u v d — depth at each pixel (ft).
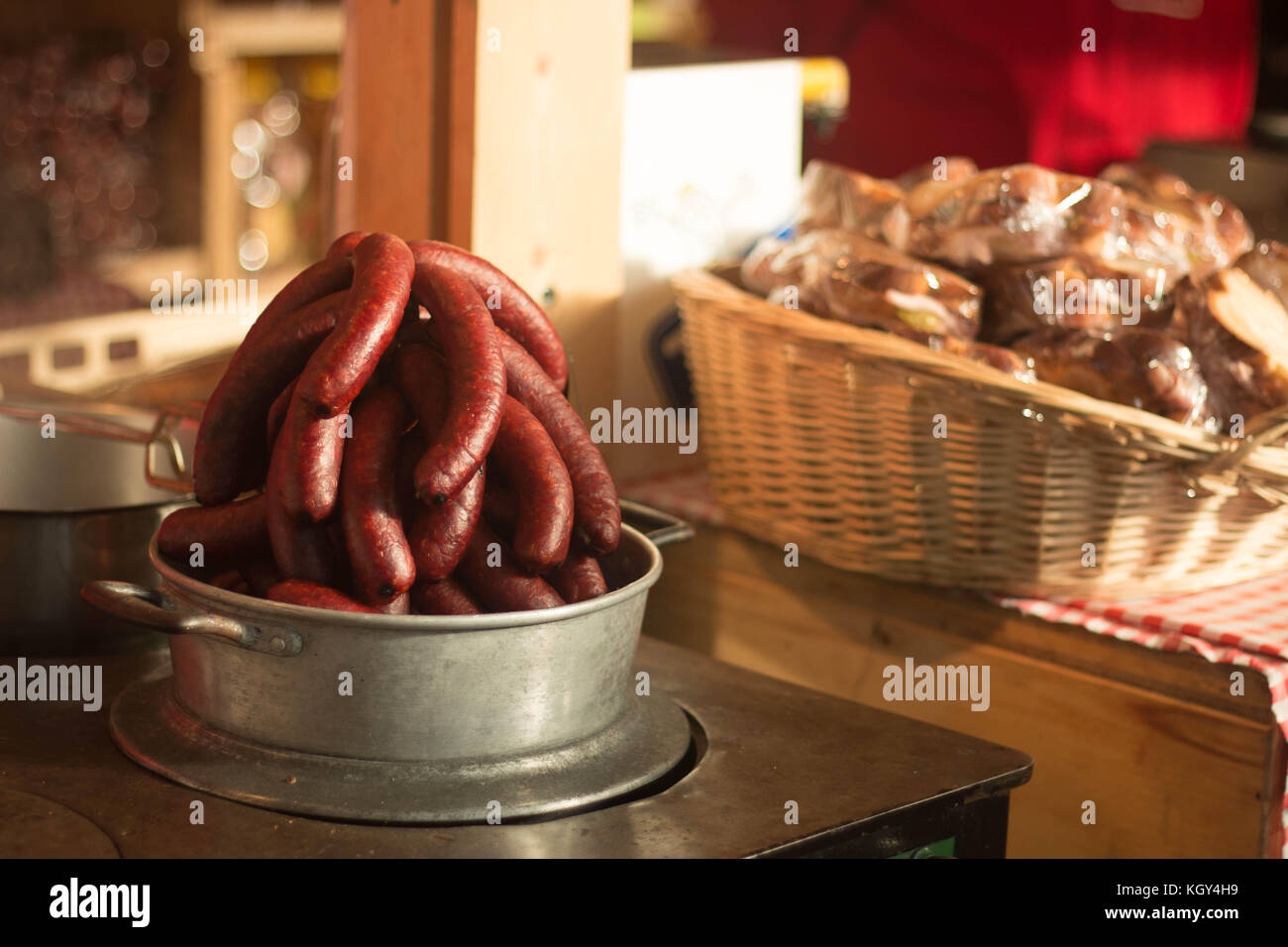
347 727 3.05
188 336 6.89
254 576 3.26
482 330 3.10
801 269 4.94
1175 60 10.52
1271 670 4.10
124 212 10.23
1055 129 9.28
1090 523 4.43
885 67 9.48
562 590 3.33
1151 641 4.32
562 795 3.08
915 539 4.60
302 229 10.51
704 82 5.75
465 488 3.03
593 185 5.27
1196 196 5.43
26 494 4.61
